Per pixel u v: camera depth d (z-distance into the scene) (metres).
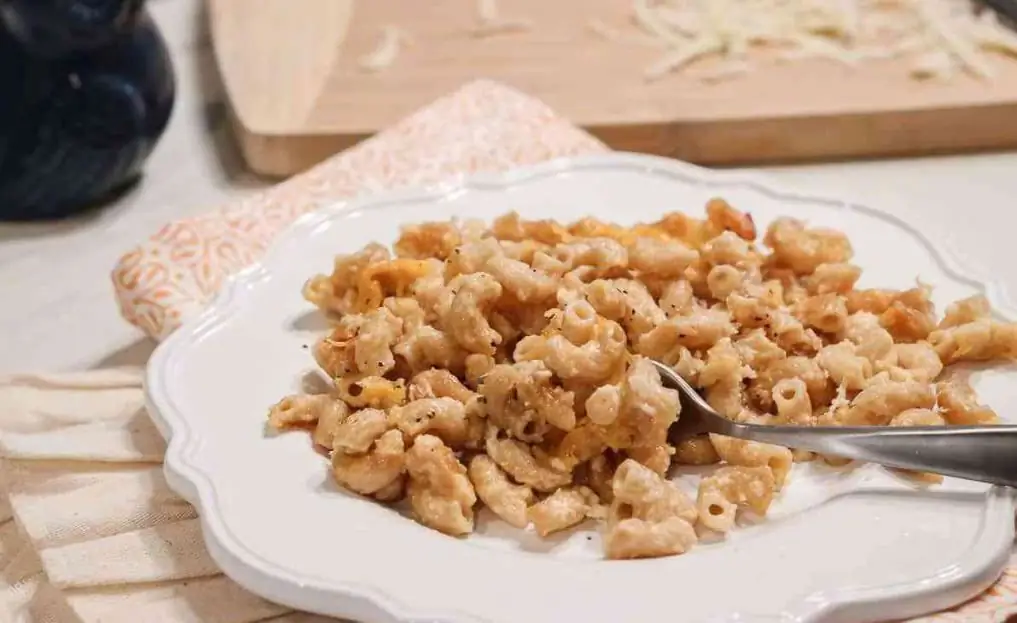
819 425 0.43
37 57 0.58
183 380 0.45
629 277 0.47
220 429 0.43
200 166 0.68
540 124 0.62
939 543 0.38
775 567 0.38
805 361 0.44
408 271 0.47
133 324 0.52
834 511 0.40
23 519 0.43
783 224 0.49
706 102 0.67
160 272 0.51
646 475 0.40
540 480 0.42
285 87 0.69
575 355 0.42
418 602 0.37
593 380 0.42
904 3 0.76
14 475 0.45
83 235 0.62
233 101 0.68
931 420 0.41
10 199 0.62
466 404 0.43
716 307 0.46
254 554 0.39
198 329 0.47
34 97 0.59
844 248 0.49
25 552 0.44
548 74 0.70
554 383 0.42
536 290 0.45
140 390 0.49
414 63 0.72
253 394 0.45
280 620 0.40
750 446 0.42
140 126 0.62
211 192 0.65
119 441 0.46
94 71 0.60
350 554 0.39
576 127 0.63
